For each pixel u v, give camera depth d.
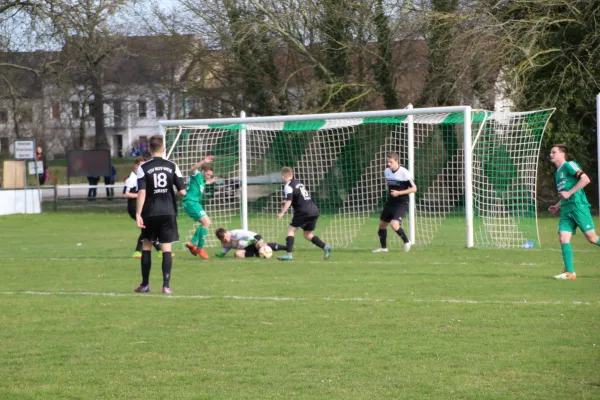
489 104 77.62
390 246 53.31
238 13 96.94
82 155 111.38
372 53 91.88
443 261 43.25
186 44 102.44
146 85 130.88
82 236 63.66
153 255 48.97
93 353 22.23
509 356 21.05
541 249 48.84
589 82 75.88
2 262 44.81
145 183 32.47
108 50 117.12
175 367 20.56
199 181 46.34
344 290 32.97
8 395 18.23
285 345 22.80
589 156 81.00
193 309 28.88
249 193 88.88
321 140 83.81
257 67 98.94
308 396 17.80
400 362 20.66
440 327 24.92
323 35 94.00
